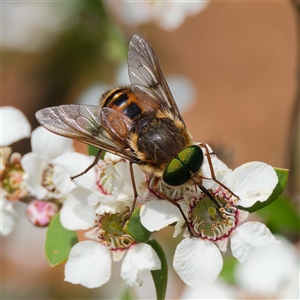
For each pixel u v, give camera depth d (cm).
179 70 23
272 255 16
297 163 18
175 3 19
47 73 22
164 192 15
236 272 16
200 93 31
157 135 15
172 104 15
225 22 33
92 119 15
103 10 20
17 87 25
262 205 14
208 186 14
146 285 18
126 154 15
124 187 15
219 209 14
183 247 14
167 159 14
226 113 31
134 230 14
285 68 32
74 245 15
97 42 20
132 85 15
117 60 20
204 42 33
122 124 15
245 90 31
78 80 22
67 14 20
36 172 15
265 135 30
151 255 15
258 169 14
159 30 32
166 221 14
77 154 15
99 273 15
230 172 14
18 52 22
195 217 14
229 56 32
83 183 15
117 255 15
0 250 24
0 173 16
